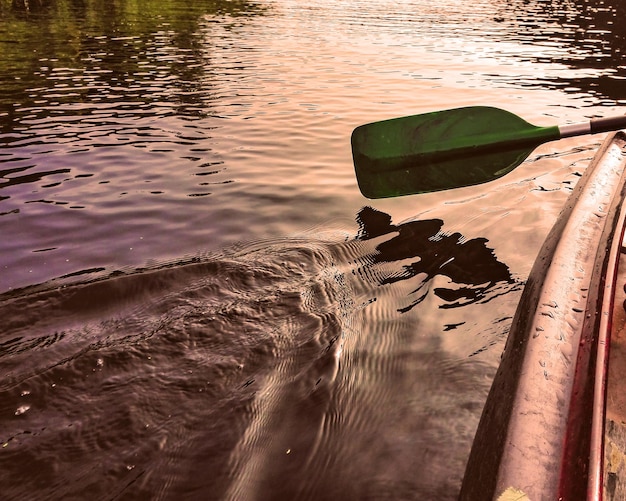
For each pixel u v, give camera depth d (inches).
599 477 38.6
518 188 137.5
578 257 75.0
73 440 66.3
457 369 77.1
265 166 153.3
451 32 454.9
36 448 65.0
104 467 63.0
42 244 108.4
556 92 251.8
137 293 93.2
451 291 95.1
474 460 50.9
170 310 89.4
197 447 65.8
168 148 166.4
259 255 106.3
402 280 98.8
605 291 63.1
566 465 41.9
